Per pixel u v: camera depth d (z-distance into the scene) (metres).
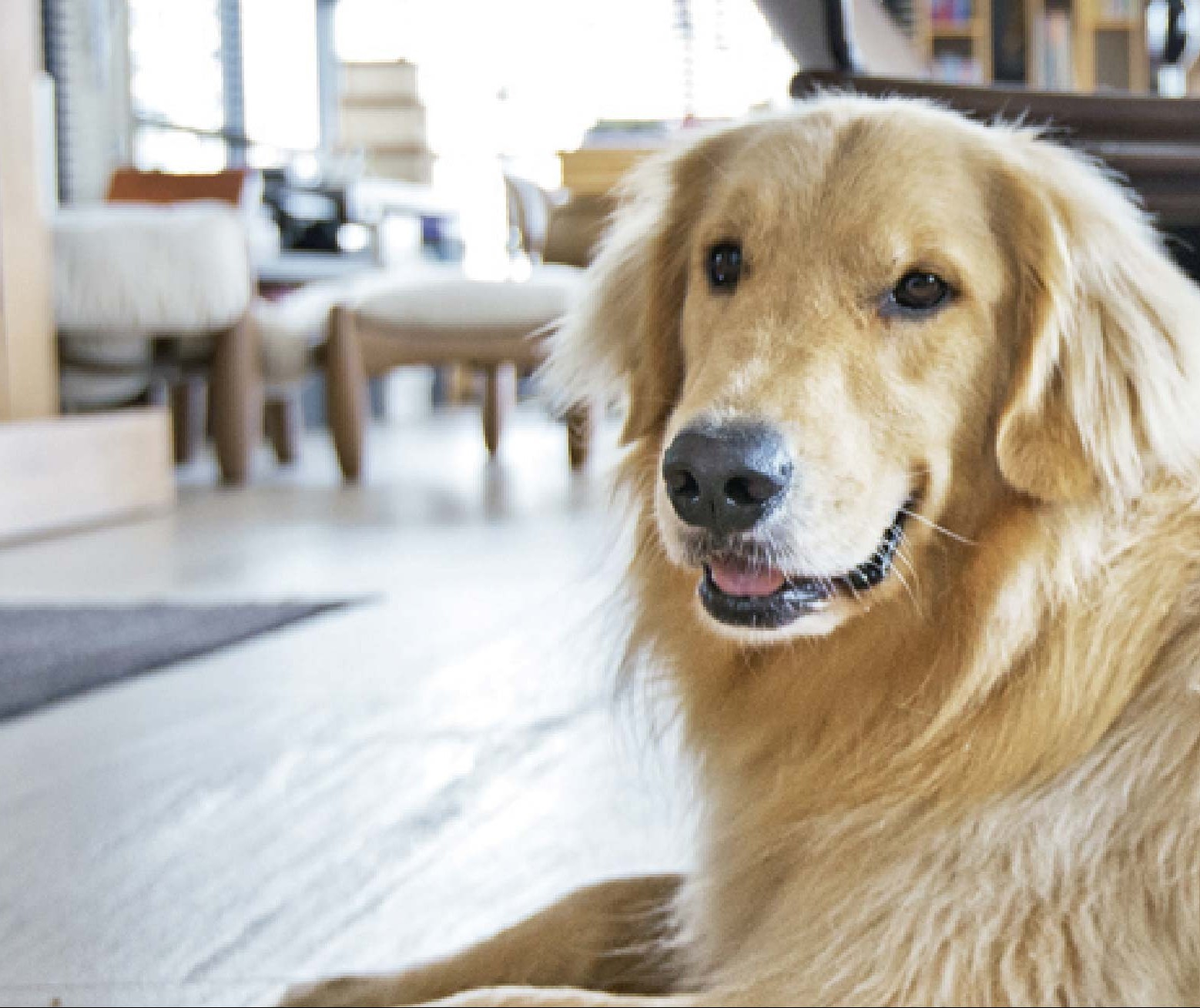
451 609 3.97
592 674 3.17
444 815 2.26
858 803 1.51
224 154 11.83
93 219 6.46
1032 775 1.43
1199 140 2.53
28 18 5.72
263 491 6.91
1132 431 1.52
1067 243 1.55
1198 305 1.60
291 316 7.57
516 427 11.59
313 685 3.13
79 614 3.95
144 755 2.62
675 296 1.81
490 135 14.51
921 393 1.52
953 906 1.35
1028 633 1.49
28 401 5.80
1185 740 1.36
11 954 1.77
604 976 1.64
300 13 13.27
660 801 2.29
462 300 7.22
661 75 13.06
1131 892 1.31
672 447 1.47
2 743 2.72
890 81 2.51
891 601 1.54
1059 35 6.95
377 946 1.78
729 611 1.51
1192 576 1.45
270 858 2.09
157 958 1.75
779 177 1.60
